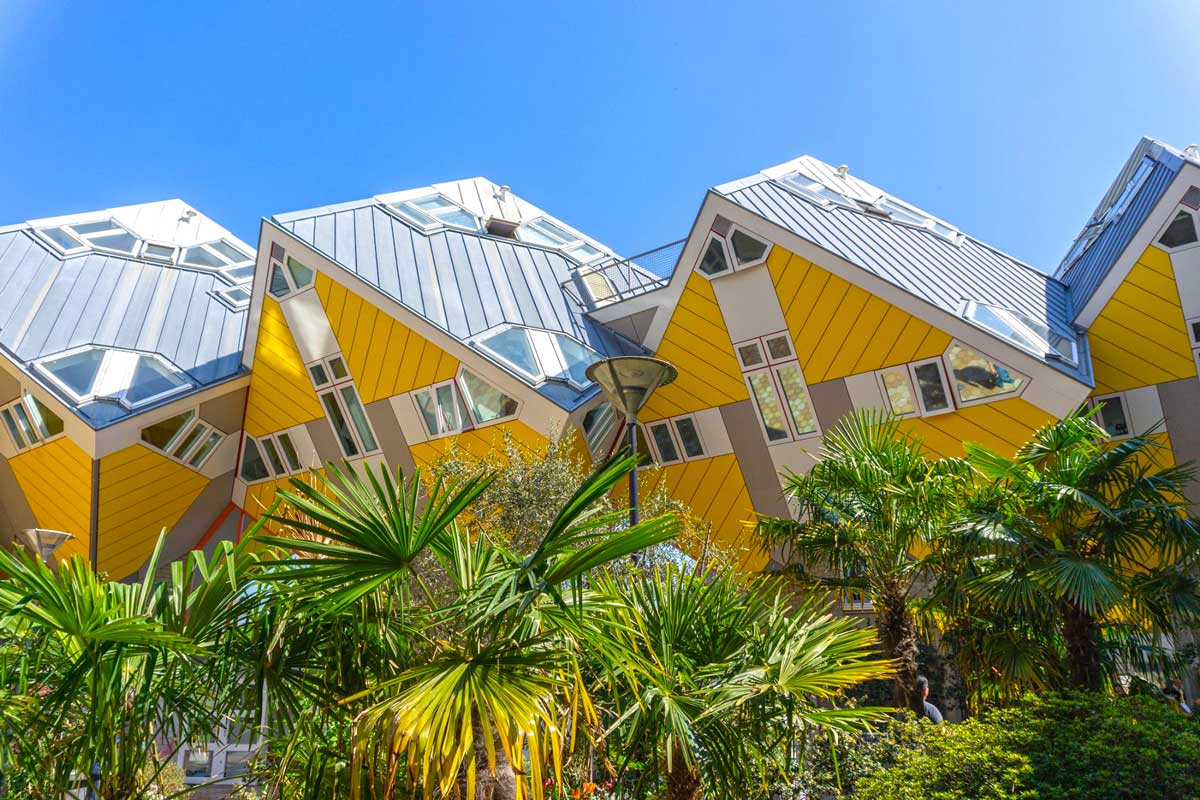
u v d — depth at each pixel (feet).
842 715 19.67
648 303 66.49
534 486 36.94
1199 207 53.21
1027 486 35.58
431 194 91.97
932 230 80.23
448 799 15.85
